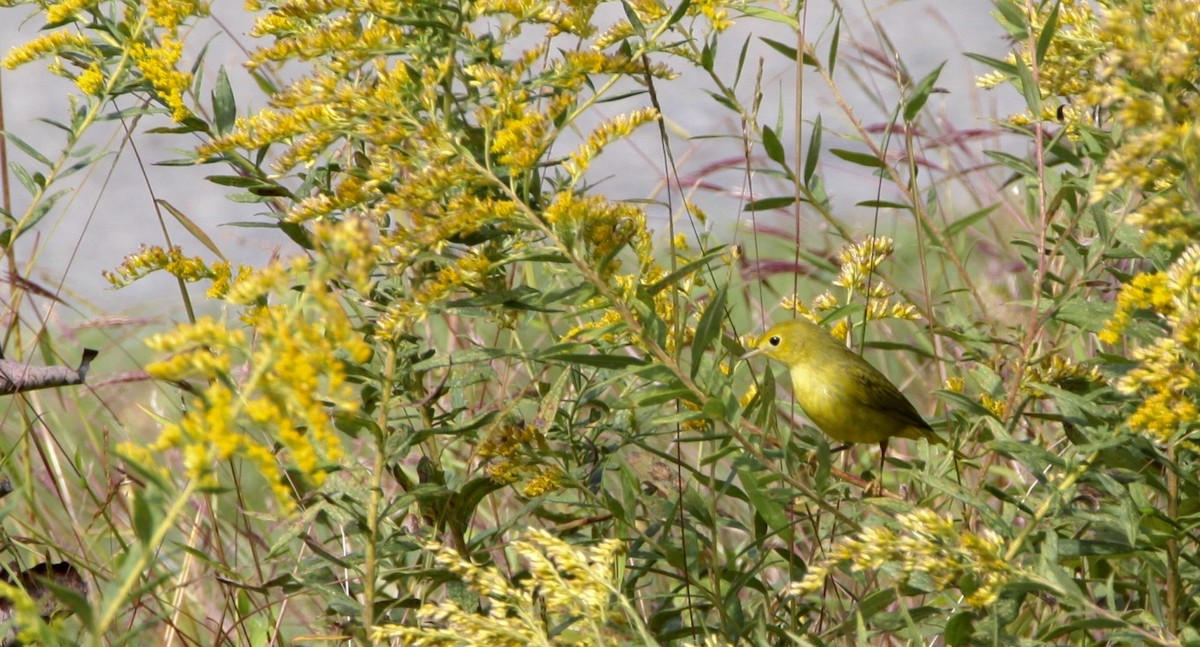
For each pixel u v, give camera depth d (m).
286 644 7.44
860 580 6.63
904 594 6.49
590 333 5.79
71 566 6.91
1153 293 5.10
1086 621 5.34
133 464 3.87
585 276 5.59
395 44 5.99
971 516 7.05
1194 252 5.13
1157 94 4.86
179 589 7.77
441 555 5.51
